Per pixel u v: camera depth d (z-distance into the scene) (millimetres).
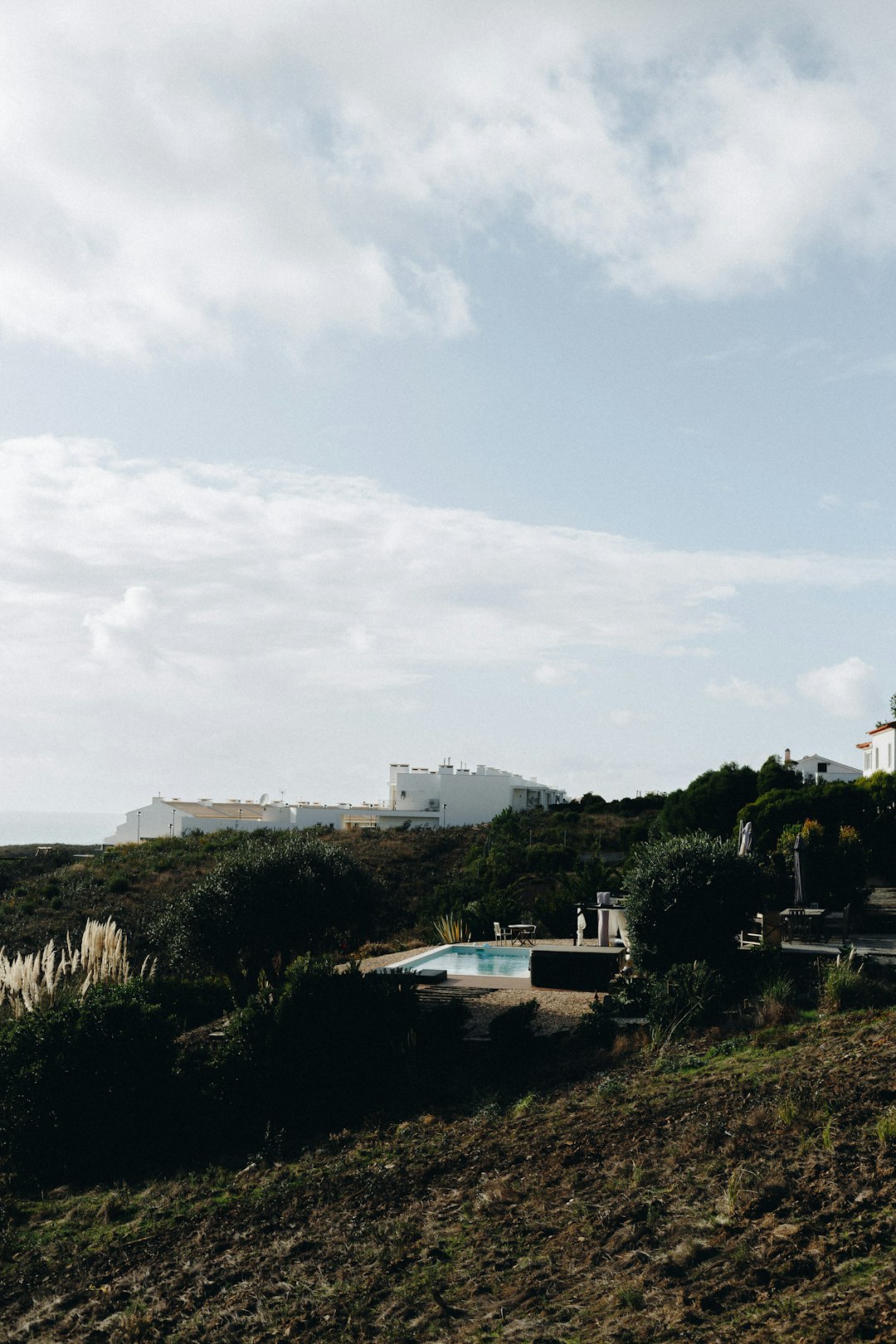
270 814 94438
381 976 14836
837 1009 13797
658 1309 5887
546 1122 10977
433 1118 12203
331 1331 6773
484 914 30891
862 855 25281
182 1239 9602
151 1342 7211
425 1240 8172
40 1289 8836
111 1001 14156
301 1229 9195
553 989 19000
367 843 60688
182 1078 13820
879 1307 5145
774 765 43469
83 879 46062
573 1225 7688
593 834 61031
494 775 89500
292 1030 13477
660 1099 10859
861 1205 6652
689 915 17000
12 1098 13000
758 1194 7195
